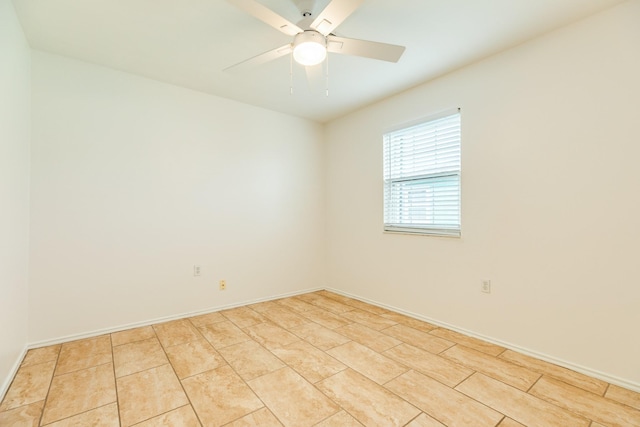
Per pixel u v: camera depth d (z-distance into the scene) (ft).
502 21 6.62
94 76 8.57
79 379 6.38
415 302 10.13
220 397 5.81
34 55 7.75
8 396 5.77
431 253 9.64
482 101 8.27
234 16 6.44
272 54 6.34
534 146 7.32
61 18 6.51
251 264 11.73
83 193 8.41
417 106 9.96
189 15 6.41
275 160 12.40
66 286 8.16
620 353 6.15
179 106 10.03
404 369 6.82
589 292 6.54
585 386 6.12
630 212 6.04
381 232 11.33
